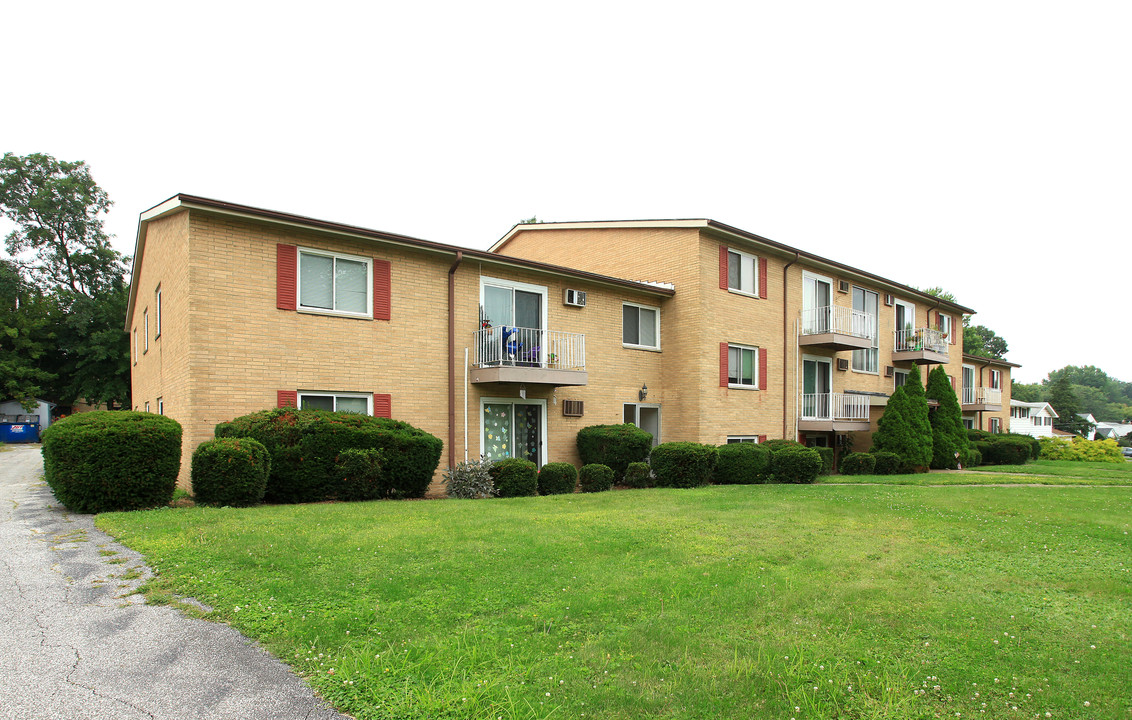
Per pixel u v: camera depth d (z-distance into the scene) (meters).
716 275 17.56
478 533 7.55
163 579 5.38
